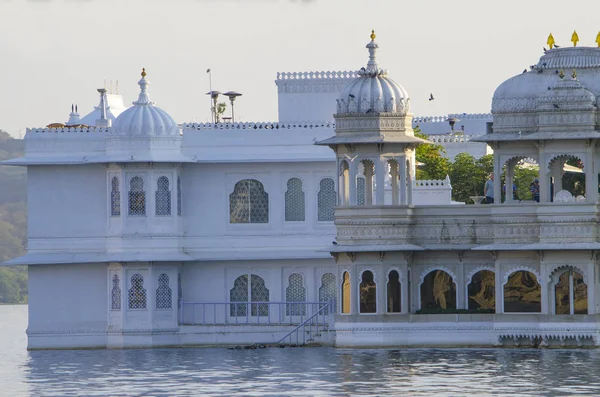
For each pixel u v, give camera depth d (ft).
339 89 332.39
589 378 235.61
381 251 283.18
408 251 284.82
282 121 328.29
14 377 253.44
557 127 276.62
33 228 312.71
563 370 244.42
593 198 275.59
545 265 276.62
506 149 282.97
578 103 276.41
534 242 278.05
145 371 257.55
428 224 286.66
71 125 334.24
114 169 310.04
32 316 312.29
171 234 309.42
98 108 364.99
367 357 267.80
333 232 312.71
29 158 312.29
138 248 308.19
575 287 276.41
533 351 272.92
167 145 309.01
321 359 267.39
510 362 255.50
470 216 284.82
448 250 285.23
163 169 309.22
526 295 278.67
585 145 276.21
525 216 278.46
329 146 293.64
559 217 275.39
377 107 285.64
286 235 312.91
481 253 285.23
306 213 313.12
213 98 345.31
